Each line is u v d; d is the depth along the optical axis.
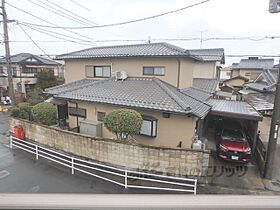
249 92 23.16
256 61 37.66
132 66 11.54
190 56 10.25
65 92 11.00
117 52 12.33
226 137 8.83
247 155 7.84
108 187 6.09
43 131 9.16
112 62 12.12
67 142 8.33
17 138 9.38
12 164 7.49
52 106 10.62
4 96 22.17
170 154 6.70
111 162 7.41
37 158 7.93
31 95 19.44
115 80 11.56
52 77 22.11
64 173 6.86
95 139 7.56
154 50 11.43
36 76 23.17
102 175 6.86
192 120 7.85
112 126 7.46
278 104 6.45
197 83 16.19
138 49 12.31
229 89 22.66
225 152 8.05
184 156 6.62
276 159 8.51
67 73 14.31
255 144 8.87
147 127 8.59
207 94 13.09
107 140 7.36
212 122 12.54
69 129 10.29
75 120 10.78
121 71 11.55
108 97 9.48
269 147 6.72
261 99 18.20
